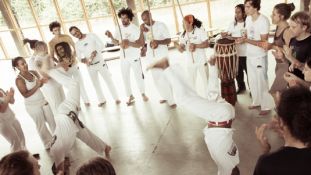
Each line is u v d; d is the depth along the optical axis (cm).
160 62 330
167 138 464
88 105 606
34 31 973
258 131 225
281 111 180
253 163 386
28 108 458
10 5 930
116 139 486
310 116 170
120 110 569
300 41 359
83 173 189
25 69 440
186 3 889
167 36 518
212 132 313
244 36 446
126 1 851
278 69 405
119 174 413
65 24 955
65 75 431
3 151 526
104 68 568
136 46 532
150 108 555
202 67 527
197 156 416
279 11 406
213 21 900
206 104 309
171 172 399
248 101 513
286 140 182
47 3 930
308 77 296
